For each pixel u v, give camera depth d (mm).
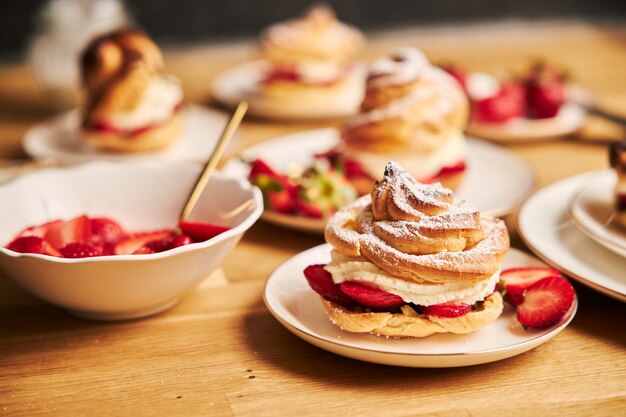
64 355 653
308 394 613
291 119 1110
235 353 651
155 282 654
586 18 1809
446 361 612
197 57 1486
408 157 858
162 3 1664
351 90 1165
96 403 610
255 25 1726
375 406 604
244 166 892
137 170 765
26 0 1596
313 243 791
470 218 632
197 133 1027
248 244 790
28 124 1123
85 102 982
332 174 815
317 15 1208
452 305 626
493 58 1397
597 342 659
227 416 598
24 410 606
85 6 1162
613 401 607
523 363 639
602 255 713
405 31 1775
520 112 1043
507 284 667
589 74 1280
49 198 746
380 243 628
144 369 638
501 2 1798
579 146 1008
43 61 1153
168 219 758
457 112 882
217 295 715
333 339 631
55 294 658
